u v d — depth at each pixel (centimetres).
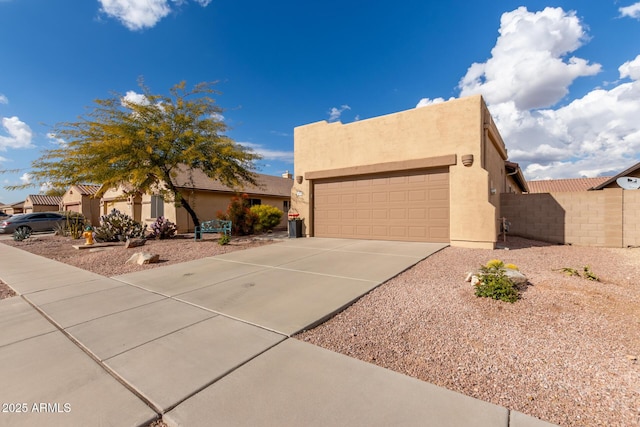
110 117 1238
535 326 360
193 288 568
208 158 1326
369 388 254
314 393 248
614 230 1005
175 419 221
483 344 327
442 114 985
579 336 335
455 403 234
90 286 605
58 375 284
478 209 923
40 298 531
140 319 420
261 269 701
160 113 1296
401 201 1075
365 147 1142
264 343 339
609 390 248
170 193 1373
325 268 686
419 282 553
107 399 247
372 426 209
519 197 1173
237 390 254
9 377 282
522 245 1002
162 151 1260
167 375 279
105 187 1277
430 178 1017
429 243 999
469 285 514
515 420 214
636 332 340
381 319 402
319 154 1271
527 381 263
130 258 855
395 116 1074
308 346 333
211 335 362
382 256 795
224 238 1116
